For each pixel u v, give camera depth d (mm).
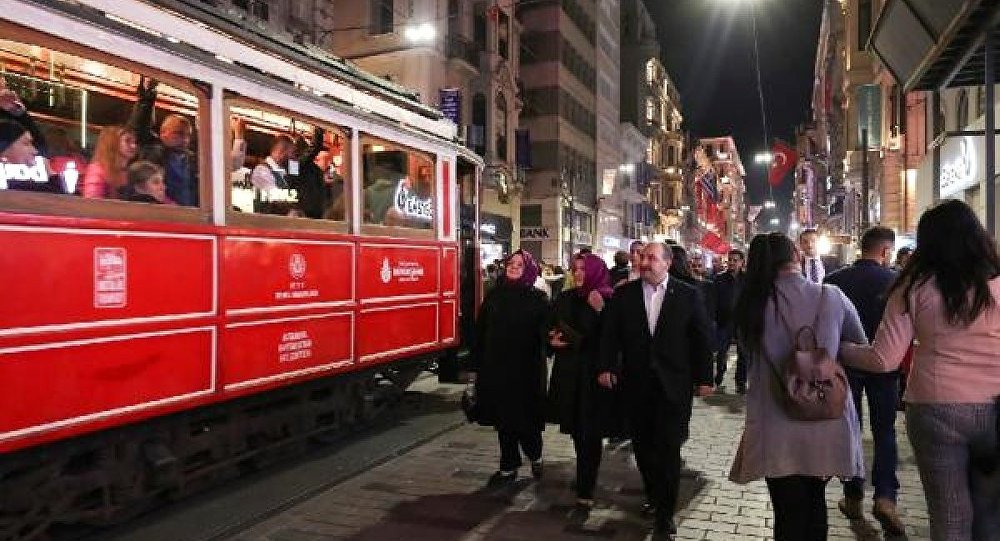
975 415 3314
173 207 5652
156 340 5379
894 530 5250
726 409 9773
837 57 43656
